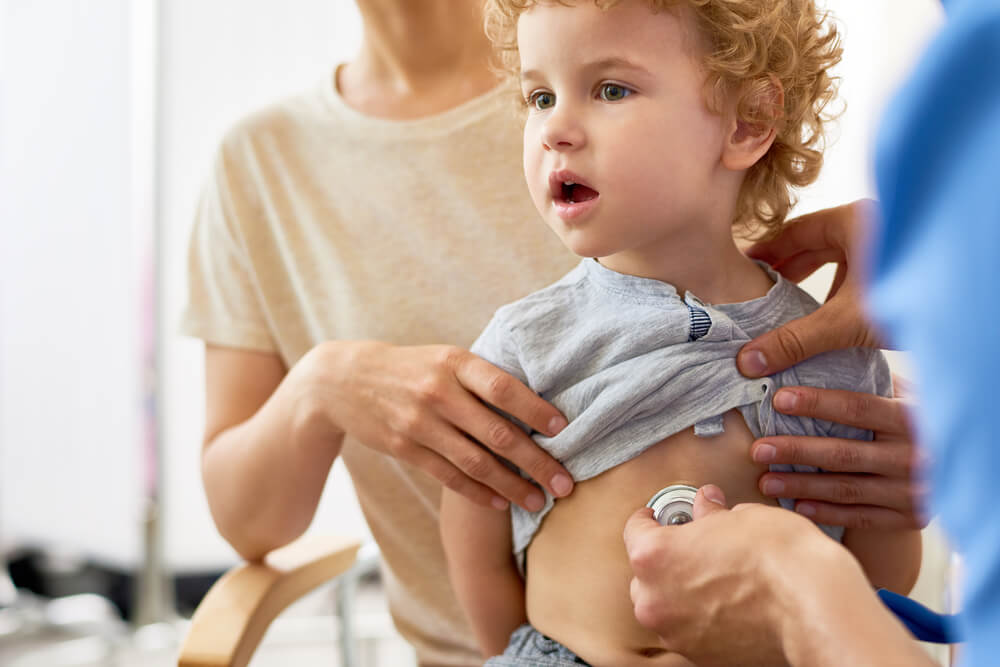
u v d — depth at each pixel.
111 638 2.32
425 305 1.10
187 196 2.44
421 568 1.16
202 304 1.16
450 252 1.09
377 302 1.10
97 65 2.49
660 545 0.59
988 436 0.26
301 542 1.07
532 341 0.80
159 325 2.36
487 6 0.88
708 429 0.75
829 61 0.82
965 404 0.26
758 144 0.75
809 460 0.75
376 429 0.86
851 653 0.48
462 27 1.10
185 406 2.52
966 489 0.27
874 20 1.25
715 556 0.56
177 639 2.28
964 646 0.28
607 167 0.69
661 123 0.69
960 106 0.25
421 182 1.10
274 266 1.16
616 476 0.76
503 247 1.08
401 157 1.10
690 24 0.70
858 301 0.76
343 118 1.12
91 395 2.56
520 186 1.08
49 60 2.56
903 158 0.26
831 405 0.75
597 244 0.71
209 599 0.91
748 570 0.54
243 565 0.99
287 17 2.39
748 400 0.75
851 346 0.77
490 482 0.80
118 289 2.50
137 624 2.33
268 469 0.96
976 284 0.25
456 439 0.81
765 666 0.56
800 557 0.53
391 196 1.10
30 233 2.63
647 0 0.68
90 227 2.54
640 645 0.75
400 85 1.14
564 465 0.78
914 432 0.76
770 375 0.77
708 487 0.68
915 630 0.63
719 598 0.56
